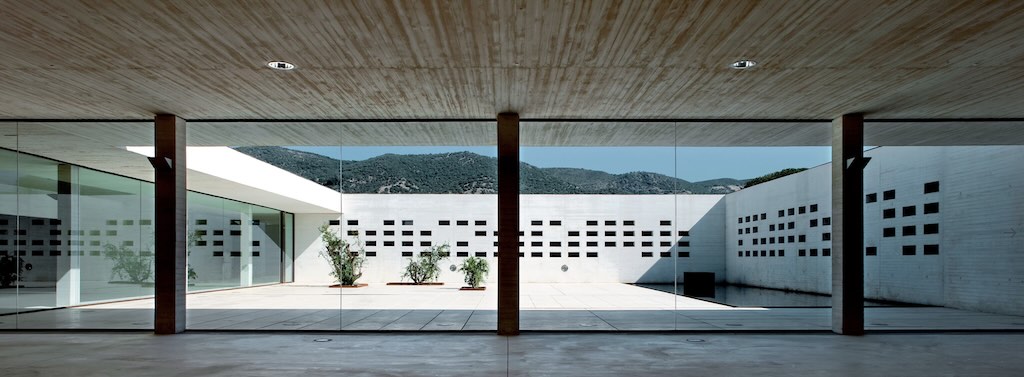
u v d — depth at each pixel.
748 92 8.20
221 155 13.62
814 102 8.80
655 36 5.86
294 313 11.93
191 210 15.89
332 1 4.94
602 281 13.27
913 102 8.80
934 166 12.63
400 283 13.88
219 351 7.80
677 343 8.51
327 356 7.41
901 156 12.90
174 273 9.52
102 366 6.75
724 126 10.50
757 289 11.76
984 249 12.01
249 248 17.45
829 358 7.30
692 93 8.28
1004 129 10.58
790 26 5.58
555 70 7.12
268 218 16.70
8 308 11.43
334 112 9.48
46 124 10.09
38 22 5.43
